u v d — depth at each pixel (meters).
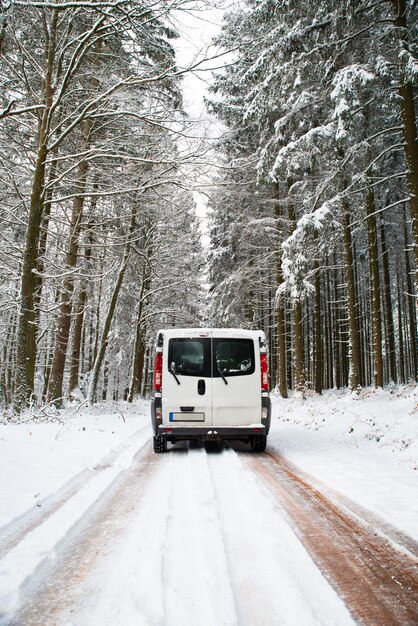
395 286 33.28
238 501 4.04
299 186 16.77
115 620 2.08
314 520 3.61
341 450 7.00
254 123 14.04
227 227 21.47
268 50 11.69
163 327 28.48
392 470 5.45
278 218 18.34
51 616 2.14
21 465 5.24
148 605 2.21
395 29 10.05
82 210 13.46
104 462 5.84
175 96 10.27
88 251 16.30
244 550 2.92
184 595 2.31
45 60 10.55
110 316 16.69
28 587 2.45
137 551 2.88
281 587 2.42
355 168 12.55
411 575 2.66
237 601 2.28
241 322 24.06
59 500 4.04
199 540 3.04
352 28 10.45
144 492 4.38
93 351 29.06
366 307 31.56
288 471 5.45
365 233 20.92
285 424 11.84
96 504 3.99
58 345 13.95
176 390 6.75
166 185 11.40
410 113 10.23
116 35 9.06
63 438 7.51
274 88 12.48
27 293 9.96
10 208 12.00
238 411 6.74
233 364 6.88
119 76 10.81
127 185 11.52
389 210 20.31
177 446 7.68
